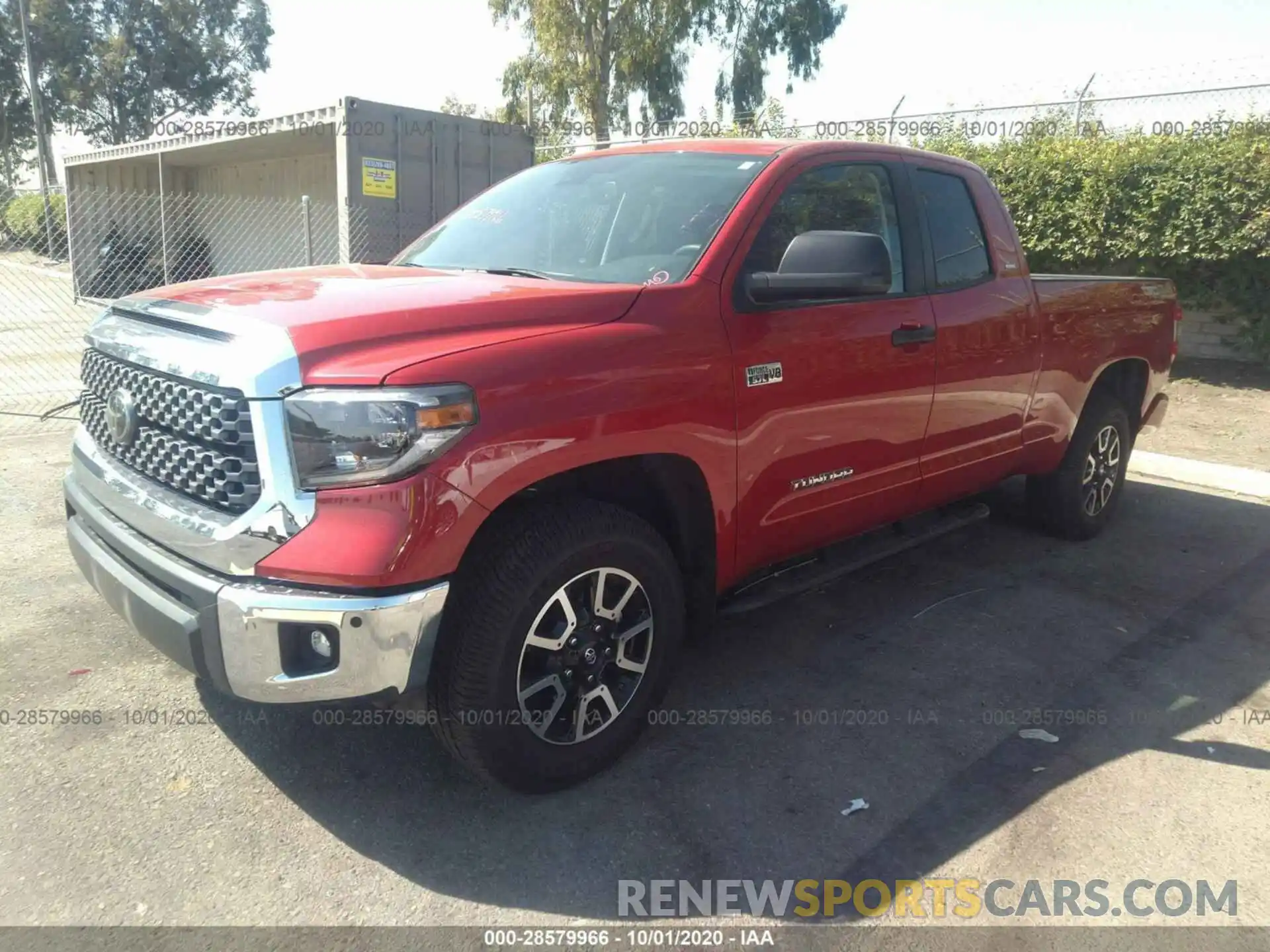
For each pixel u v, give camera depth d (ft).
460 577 8.74
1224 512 20.39
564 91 89.97
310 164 52.54
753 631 13.96
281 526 7.97
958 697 12.11
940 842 9.28
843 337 11.64
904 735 11.17
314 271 11.64
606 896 8.40
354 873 8.56
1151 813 9.82
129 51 153.58
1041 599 15.37
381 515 7.89
